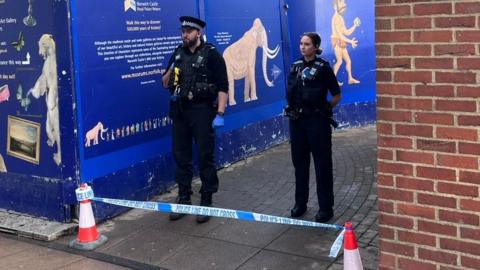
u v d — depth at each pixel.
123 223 5.56
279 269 4.39
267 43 8.76
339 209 5.72
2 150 5.76
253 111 8.35
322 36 9.74
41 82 5.37
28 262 4.72
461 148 3.20
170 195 6.41
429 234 3.38
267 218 4.35
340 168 7.41
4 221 5.52
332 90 5.19
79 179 5.37
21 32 5.41
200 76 5.49
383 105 3.45
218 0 7.55
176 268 4.50
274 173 7.26
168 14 6.47
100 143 5.58
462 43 3.12
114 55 5.70
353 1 10.07
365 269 4.28
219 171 7.45
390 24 3.35
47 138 5.42
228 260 4.61
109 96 5.66
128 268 4.55
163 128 6.45
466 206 3.22
